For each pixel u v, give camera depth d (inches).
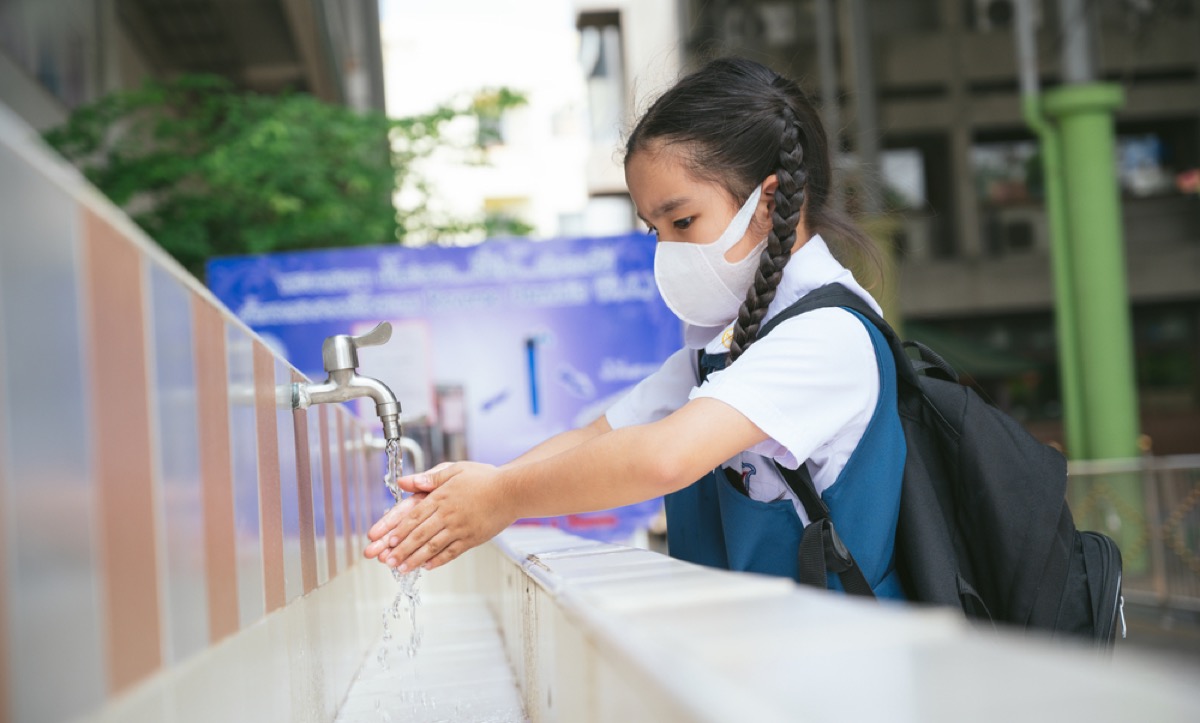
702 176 67.7
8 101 319.0
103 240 30.7
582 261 292.0
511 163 1374.3
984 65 698.8
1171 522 299.7
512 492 61.6
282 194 363.3
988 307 706.2
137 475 32.0
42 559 24.6
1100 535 66.9
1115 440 457.1
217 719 39.5
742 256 69.1
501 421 289.4
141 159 359.9
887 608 29.2
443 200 399.9
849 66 588.7
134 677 30.2
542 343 290.7
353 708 79.4
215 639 40.3
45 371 25.7
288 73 558.6
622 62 1126.4
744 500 65.9
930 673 21.0
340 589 86.1
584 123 1263.5
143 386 33.4
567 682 42.0
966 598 62.4
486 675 87.4
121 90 373.4
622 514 280.4
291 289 286.5
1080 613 63.7
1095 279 461.1
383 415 69.7
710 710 20.3
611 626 30.7
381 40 840.9
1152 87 698.8
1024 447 64.6
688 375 80.4
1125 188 708.0
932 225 703.1
